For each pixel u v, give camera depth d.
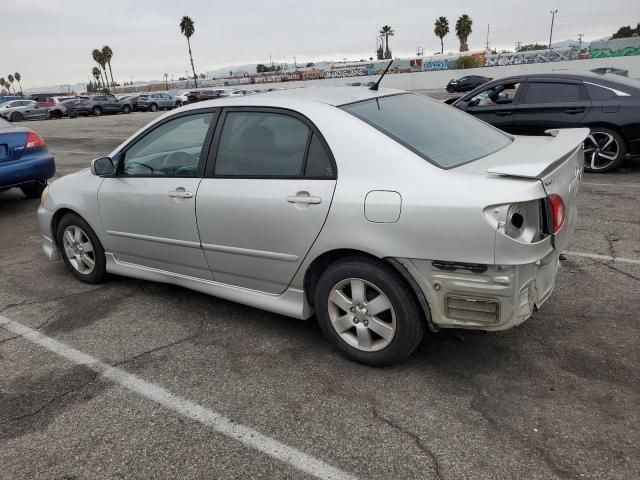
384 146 3.01
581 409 2.72
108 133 20.97
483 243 2.64
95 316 4.16
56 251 5.04
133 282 4.82
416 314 3.00
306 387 3.07
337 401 2.92
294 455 2.53
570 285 4.16
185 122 3.89
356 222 2.97
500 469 2.36
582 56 48.56
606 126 7.80
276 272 3.45
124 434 2.75
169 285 4.71
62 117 37.03
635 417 2.63
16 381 3.29
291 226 3.24
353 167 3.04
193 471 2.47
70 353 3.60
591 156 8.06
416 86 49.88
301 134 3.28
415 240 2.80
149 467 2.51
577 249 4.95
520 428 2.61
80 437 2.74
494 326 2.77
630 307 3.75
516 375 3.04
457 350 3.34
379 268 3.00
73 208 4.59
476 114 8.89
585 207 6.29
